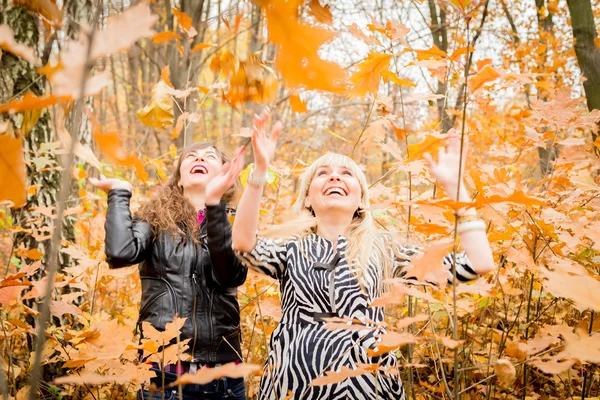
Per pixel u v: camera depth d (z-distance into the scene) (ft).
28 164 7.14
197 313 5.74
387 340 2.94
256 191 4.86
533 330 6.37
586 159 5.97
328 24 1.41
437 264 2.89
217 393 5.70
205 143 6.79
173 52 18.16
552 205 6.29
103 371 4.55
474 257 4.50
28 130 1.95
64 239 8.48
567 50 17.17
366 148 6.38
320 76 1.15
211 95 6.99
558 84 13.55
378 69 2.56
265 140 4.79
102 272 7.59
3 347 6.42
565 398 6.32
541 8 19.94
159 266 5.90
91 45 1.20
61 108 1.55
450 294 6.68
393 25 4.92
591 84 9.93
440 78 5.90
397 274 5.51
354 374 3.25
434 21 19.75
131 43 1.20
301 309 5.13
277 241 5.42
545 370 2.94
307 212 5.81
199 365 5.61
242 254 5.31
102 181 6.17
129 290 9.89
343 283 5.09
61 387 6.95
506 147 7.33
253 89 2.23
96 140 1.40
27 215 7.86
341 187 5.48
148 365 3.59
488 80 3.26
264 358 7.17
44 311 1.54
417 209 7.48
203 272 5.87
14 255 7.45
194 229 6.03
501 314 6.91
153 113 4.66
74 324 7.91
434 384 5.78
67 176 1.36
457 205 2.73
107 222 5.83
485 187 5.51
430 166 4.07
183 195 6.52
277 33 1.14
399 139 5.53
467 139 4.09
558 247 5.54
